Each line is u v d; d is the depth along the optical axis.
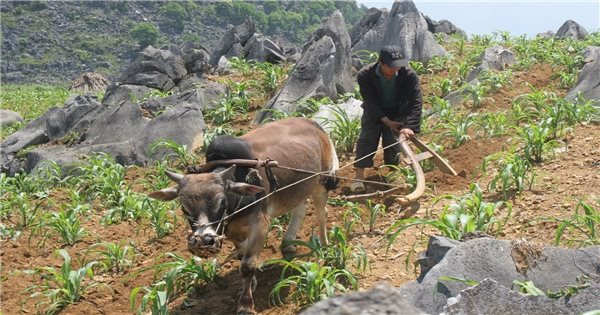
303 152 7.30
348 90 13.51
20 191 11.26
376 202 8.92
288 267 7.29
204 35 129.12
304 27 147.62
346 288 6.82
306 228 8.54
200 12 133.12
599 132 10.12
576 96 11.58
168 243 8.80
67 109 14.05
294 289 6.98
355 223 8.43
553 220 6.92
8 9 120.38
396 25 16.12
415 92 8.85
